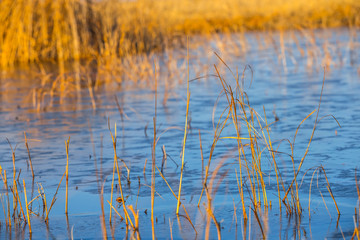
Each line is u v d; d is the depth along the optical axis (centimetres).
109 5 2123
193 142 854
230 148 812
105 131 948
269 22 3011
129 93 1348
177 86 1431
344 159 733
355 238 500
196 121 999
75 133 941
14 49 1959
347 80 1370
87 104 1214
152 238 516
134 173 715
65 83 1412
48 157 799
